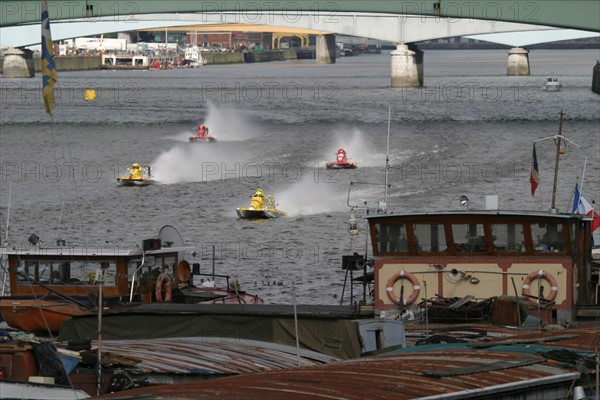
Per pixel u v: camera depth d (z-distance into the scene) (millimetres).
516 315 70625
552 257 74562
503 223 74750
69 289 81000
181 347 65188
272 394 45688
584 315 75625
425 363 51750
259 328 69188
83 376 55844
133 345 66188
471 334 67062
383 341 65188
